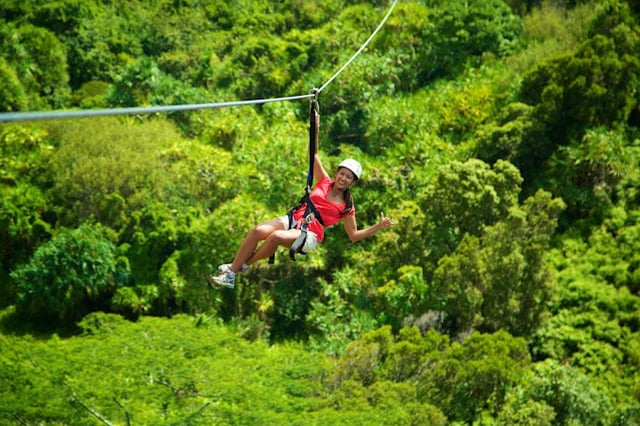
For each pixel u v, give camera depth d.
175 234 38.84
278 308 38.88
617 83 46.28
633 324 37.72
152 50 61.09
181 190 42.22
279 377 29.03
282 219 10.18
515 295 35.84
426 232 38.31
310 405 27.44
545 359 36.59
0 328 37.62
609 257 41.03
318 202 10.33
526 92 48.12
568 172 44.03
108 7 64.31
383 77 51.53
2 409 24.62
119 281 38.22
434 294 35.75
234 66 55.44
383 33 55.94
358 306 38.22
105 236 39.84
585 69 45.81
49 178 42.88
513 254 35.16
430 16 57.34
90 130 44.41
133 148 43.47
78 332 38.03
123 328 31.31
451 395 29.66
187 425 24.80
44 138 45.00
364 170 43.03
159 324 31.88
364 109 48.75
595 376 35.41
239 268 9.98
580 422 30.36
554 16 56.06
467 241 35.78
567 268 41.12
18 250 40.81
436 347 31.33
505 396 30.31
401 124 47.47
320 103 49.41
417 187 42.94
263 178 42.03
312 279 40.44
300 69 54.19
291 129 46.38
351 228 10.54
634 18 51.31
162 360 28.39
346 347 34.75
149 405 26.50
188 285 37.69
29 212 40.62
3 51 52.62
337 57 53.69
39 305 37.50
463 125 48.59
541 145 45.16
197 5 66.25
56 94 53.75
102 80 57.41
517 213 36.06
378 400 27.61
